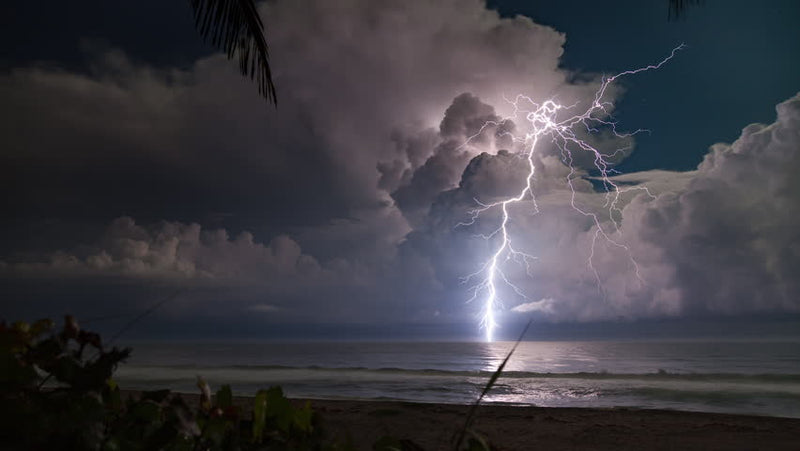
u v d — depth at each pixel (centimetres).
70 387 59
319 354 4978
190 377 1680
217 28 313
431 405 933
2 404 53
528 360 3747
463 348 7106
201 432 70
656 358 3969
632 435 692
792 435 697
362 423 670
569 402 1223
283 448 76
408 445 90
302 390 1437
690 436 689
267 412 80
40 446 53
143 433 65
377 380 1752
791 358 3900
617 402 1230
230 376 1856
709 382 1716
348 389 1462
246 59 320
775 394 1376
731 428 744
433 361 3606
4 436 52
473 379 1786
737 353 4934
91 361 62
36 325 63
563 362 3459
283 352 5519
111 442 59
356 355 4794
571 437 669
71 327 64
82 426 55
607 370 2616
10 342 59
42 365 60
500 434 679
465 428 71
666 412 895
